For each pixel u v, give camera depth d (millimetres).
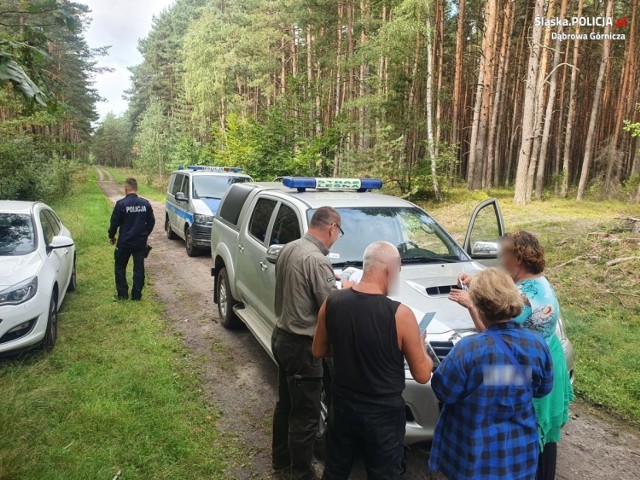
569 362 3520
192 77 42562
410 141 22766
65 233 7484
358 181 5363
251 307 5359
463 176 35062
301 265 3023
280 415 3316
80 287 7883
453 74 29062
